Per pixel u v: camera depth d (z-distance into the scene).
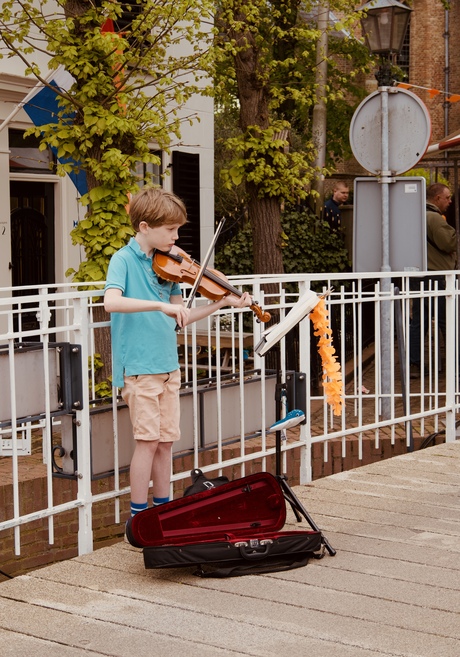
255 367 6.51
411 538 5.29
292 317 4.95
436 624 4.09
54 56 9.16
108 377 9.12
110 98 9.23
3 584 4.62
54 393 5.14
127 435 5.43
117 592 4.51
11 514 6.68
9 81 11.73
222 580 4.66
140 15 9.39
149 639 3.96
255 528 4.93
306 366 6.61
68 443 5.23
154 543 4.68
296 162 11.98
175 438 5.14
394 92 9.37
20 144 12.41
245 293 5.23
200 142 15.62
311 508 5.88
